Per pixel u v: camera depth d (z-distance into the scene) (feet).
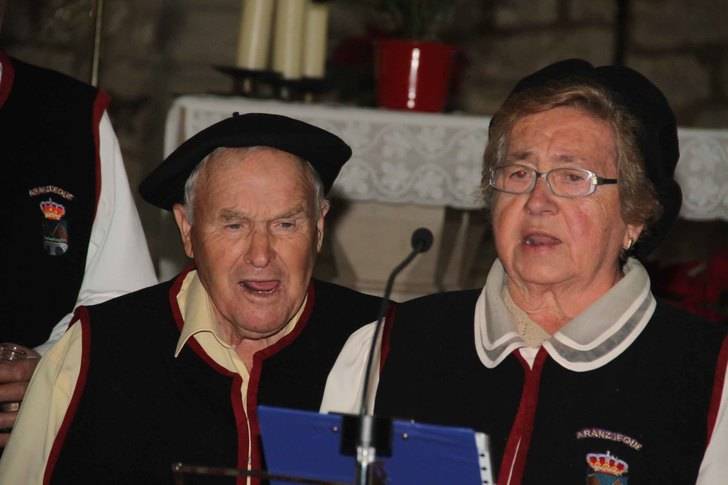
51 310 26.53
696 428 19.04
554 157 19.24
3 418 23.90
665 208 20.29
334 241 36.14
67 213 26.68
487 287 20.65
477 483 16.03
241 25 38.47
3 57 26.89
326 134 21.36
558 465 19.12
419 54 36.14
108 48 53.98
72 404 21.94
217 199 20.90
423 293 36.40
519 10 55.06
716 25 55.36
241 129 21.11
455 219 37.35
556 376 19.56
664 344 19.61
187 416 21.79
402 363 20.59
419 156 34.68
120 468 21.63
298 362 22.43
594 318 19.70
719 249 50.78
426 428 15.96
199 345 22.12
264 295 21.06
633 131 19.44
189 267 23.58
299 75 38.47
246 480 21.52
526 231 19.34
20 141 26.50
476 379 20.03
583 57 55.21
